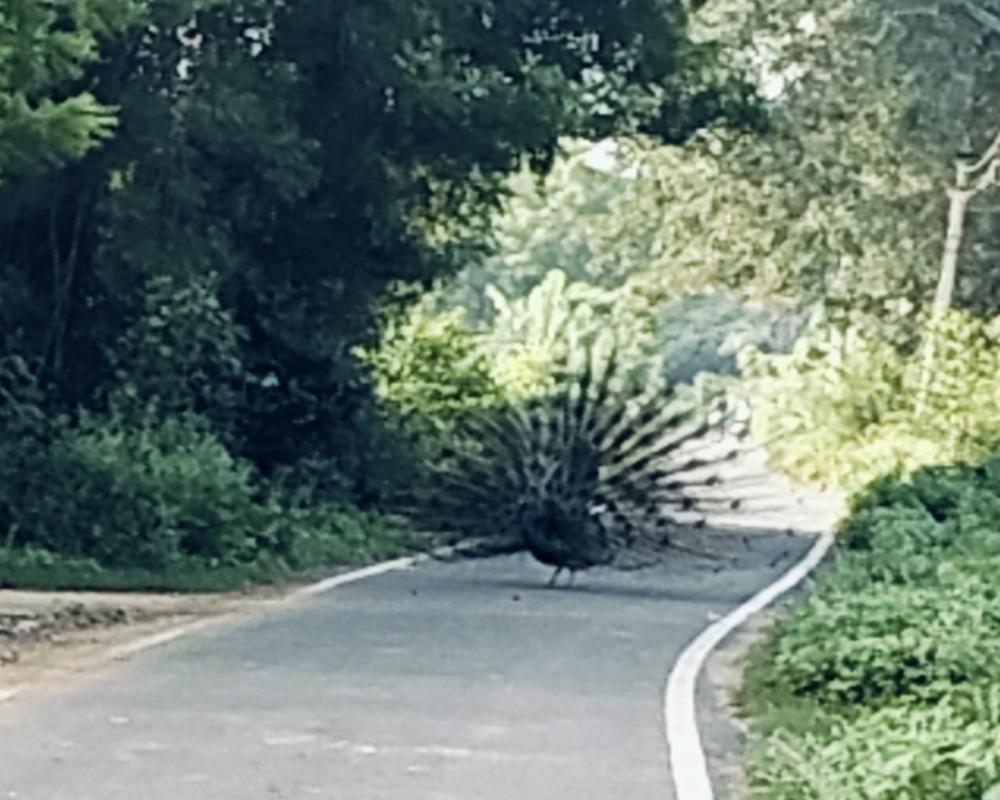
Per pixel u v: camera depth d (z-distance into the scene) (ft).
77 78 64.75
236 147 80.33
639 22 91.09
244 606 66.13
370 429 100.53
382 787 32.76
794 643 48.29
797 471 163.02
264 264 92.68
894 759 33.09
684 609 69.31
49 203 80.79
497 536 82.17
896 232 150.92
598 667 50.72
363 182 87.51
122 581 72.33
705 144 143.95
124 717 39.55
